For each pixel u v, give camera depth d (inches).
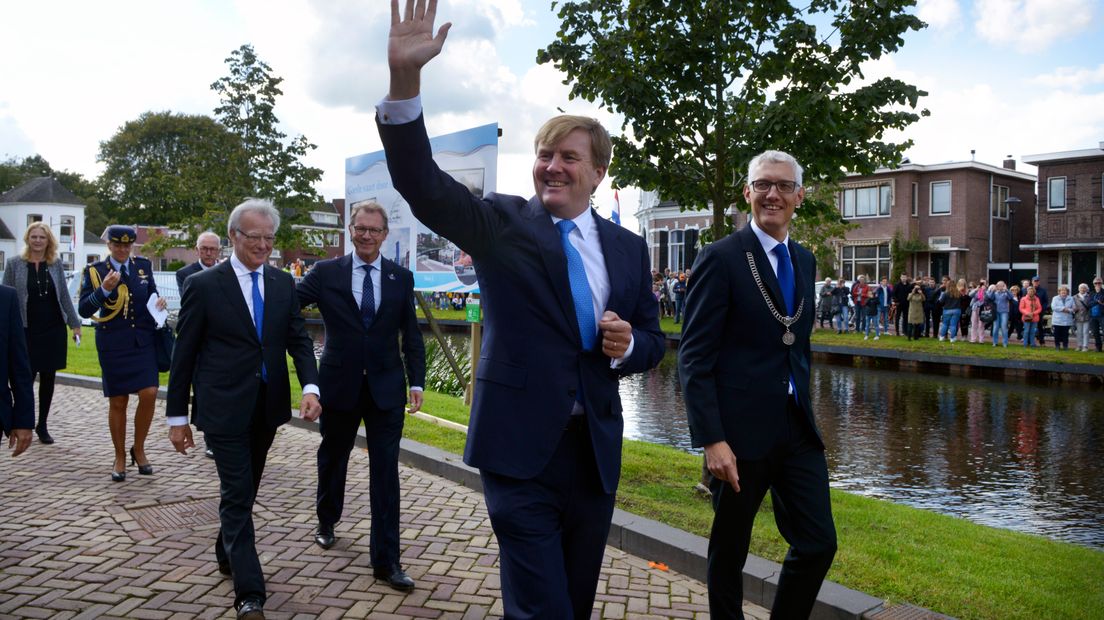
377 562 151.4
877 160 211.6
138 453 231.0
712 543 118.3
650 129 211.5
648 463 239.6
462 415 320.8
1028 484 277.6
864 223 1343.5
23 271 260.5
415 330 170.9
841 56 202.7
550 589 86.7
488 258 92.2
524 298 92.3
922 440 356.5
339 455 167.0
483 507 203.0
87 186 2701.8
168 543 170.9
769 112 197.9
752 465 113.6
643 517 181.9
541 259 92.0
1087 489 271.1
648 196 1624.0
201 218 1250.6
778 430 113.0
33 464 239.6
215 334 141.6
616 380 98.8
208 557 162.7
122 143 2235.5
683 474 228.7
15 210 2175.2
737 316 115.0
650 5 205.3
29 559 159.2
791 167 117.9
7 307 144.8
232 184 1306.6
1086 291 745.6
